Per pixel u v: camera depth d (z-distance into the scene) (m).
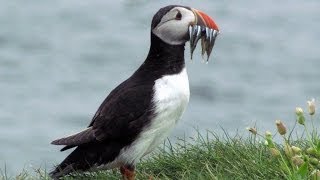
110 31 34.22
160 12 7.04
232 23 35.50
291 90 24.09
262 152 7.50
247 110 21.58
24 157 17.45
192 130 17.66
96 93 24.66
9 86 24.95
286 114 21.52
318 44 31.12
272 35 33.00
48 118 21.66
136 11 37.50
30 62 28.41
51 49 30.77
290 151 6.59
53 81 25.72
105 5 39.06
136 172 7.53
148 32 33.97
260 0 39.81
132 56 29.70
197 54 27.70
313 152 6.48
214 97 23.17
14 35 33.41
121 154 6.99
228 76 25.84
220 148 7.77
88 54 29.91
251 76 25.98
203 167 7.39
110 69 27.59
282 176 6.98
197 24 7.04
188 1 39.44
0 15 37.59
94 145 6.99
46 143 19.06
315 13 36.97
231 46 30.92
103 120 6.91
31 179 7.57
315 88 24.50
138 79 7.04
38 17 37.28
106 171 7.56
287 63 27.95
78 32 34.19
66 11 38.47
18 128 20.52
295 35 32.91
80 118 21.80
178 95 6.98
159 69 7.00
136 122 6.88
